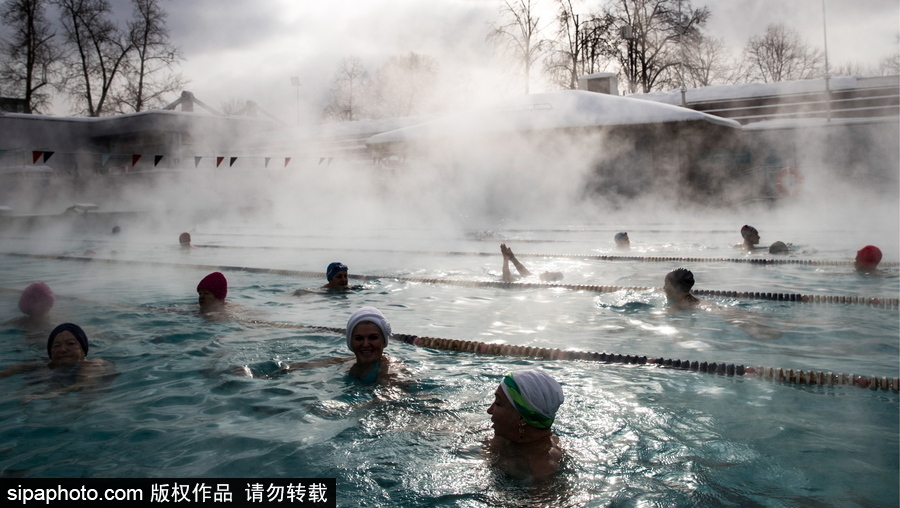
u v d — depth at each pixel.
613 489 2.17
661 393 3.28
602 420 2.86
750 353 4.10
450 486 2.21
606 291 6.76
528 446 2.51
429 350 4.35
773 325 4.96
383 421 2.86
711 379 3.55
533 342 4.51
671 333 4.71
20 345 4.42
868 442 2.58
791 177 19.67
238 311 5.73
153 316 5.47
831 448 2.51
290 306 6.13
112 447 2.58
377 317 3.70
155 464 2.41
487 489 2.18
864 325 4.93
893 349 4.18
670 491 2.15
